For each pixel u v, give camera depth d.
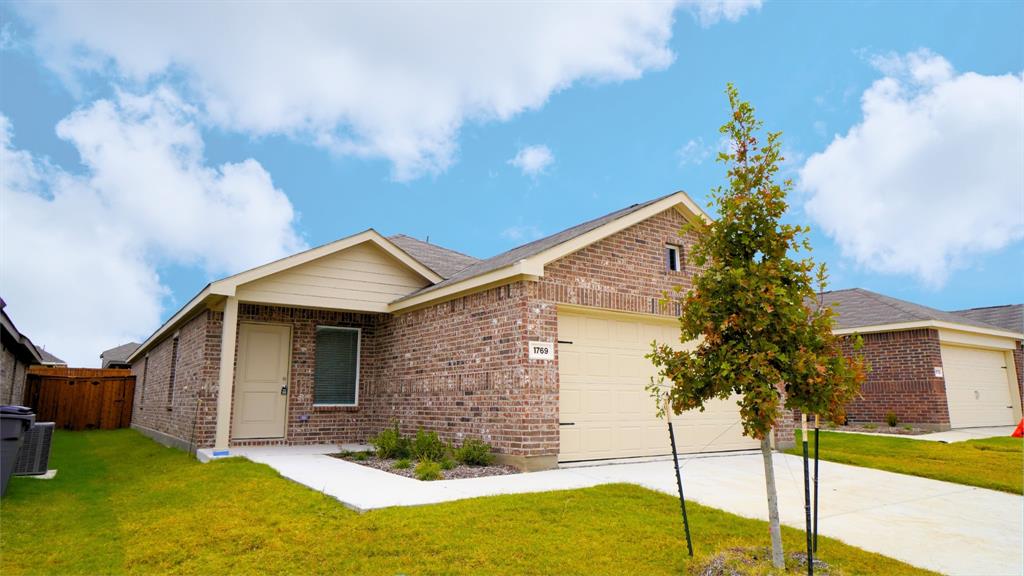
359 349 13.18
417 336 11.80
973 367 18.28
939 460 10.74
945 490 8.19
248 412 11.82
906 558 5.32
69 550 5.40
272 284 11.35
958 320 18.16
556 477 8.15
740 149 4.96
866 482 8.65
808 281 4.77
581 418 9.66
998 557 5.37
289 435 12.12
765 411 4.33
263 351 12.15
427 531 5.42
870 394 17.75
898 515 6.83
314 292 11.80
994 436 15.22
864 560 5.15
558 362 9.43
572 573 4.64
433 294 11.03
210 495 7.27
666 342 11.04
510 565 4.76
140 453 12.33
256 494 7.09
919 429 16.42
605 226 10.12
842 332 18.19
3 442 7.39
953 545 5.71
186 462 10.21
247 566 4.82
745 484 8.23
